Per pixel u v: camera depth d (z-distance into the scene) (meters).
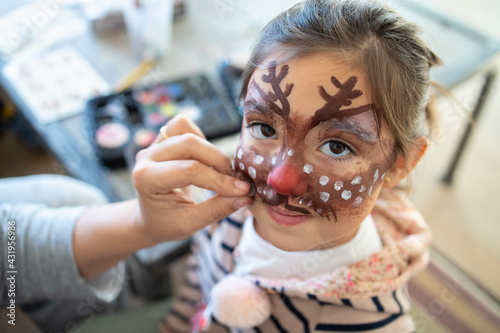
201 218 0.57
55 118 1.08
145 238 0.66
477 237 1.60
